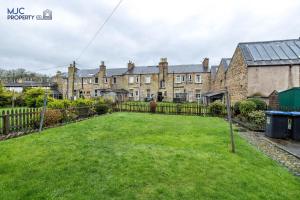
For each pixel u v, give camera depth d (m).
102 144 7.68
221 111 19.83
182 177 4.95
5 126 8.95
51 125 11.55
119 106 24.17
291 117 10.09
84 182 4.51
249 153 7.16
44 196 3.93
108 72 53.22
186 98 44.91
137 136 9.41
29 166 5.31
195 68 46.09
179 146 7.72
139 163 5.70
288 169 6.00
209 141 8.66
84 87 52.34
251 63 18.92
